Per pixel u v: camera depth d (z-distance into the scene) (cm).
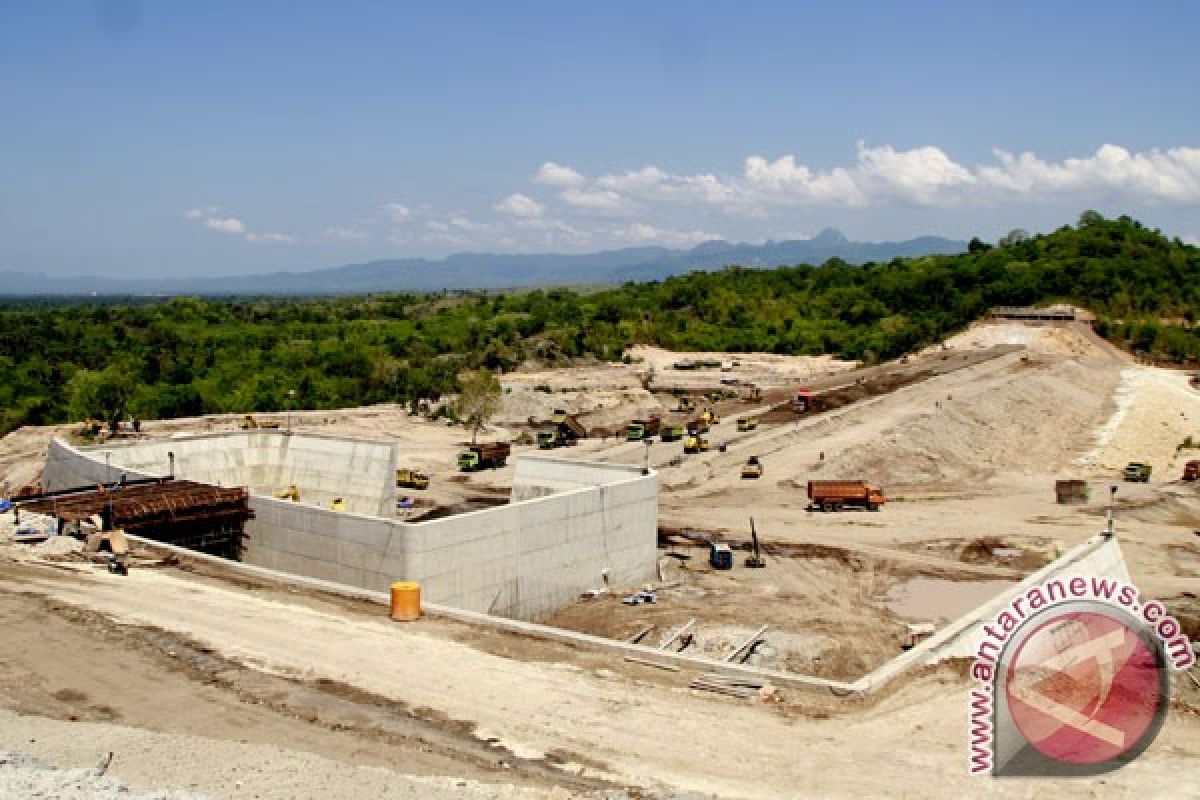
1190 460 8494
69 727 2225
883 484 7781
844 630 4291
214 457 5966
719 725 2381
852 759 2203
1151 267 18638
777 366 15575
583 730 2331
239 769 2008
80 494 4616
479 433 10250
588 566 4794
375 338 16838
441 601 4091
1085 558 4019
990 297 17725
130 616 3038
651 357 16750
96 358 14125
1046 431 10031
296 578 3550
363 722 2339
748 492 7269
